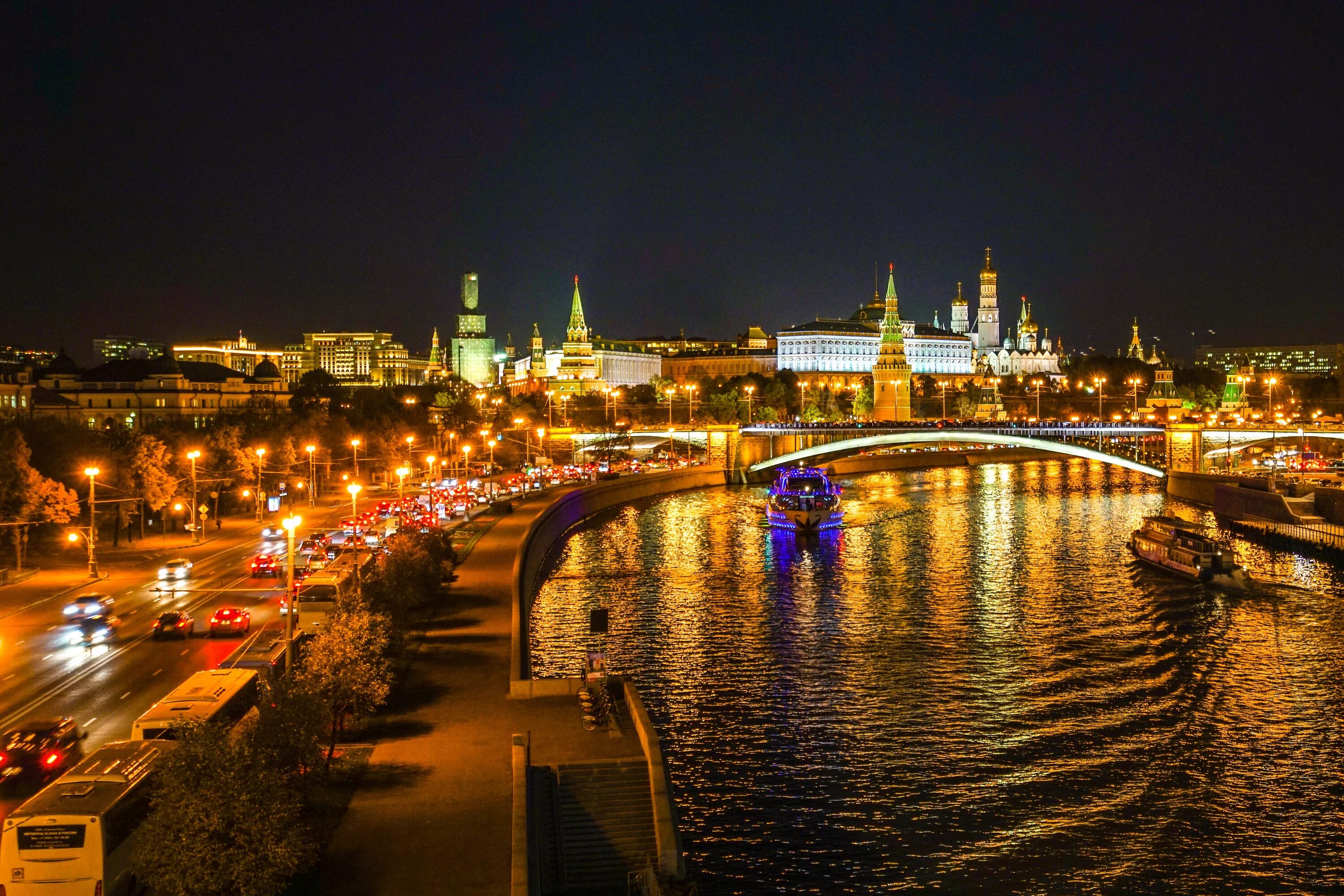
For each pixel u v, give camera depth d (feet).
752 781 299.99
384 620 274.77
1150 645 432.66
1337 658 413.39
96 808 164.96
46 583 431.02
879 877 252.83
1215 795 294.25
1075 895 248.11
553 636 445.37
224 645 323.16
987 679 387.96
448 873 184.34
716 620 474.08
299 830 171.01
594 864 217.15
